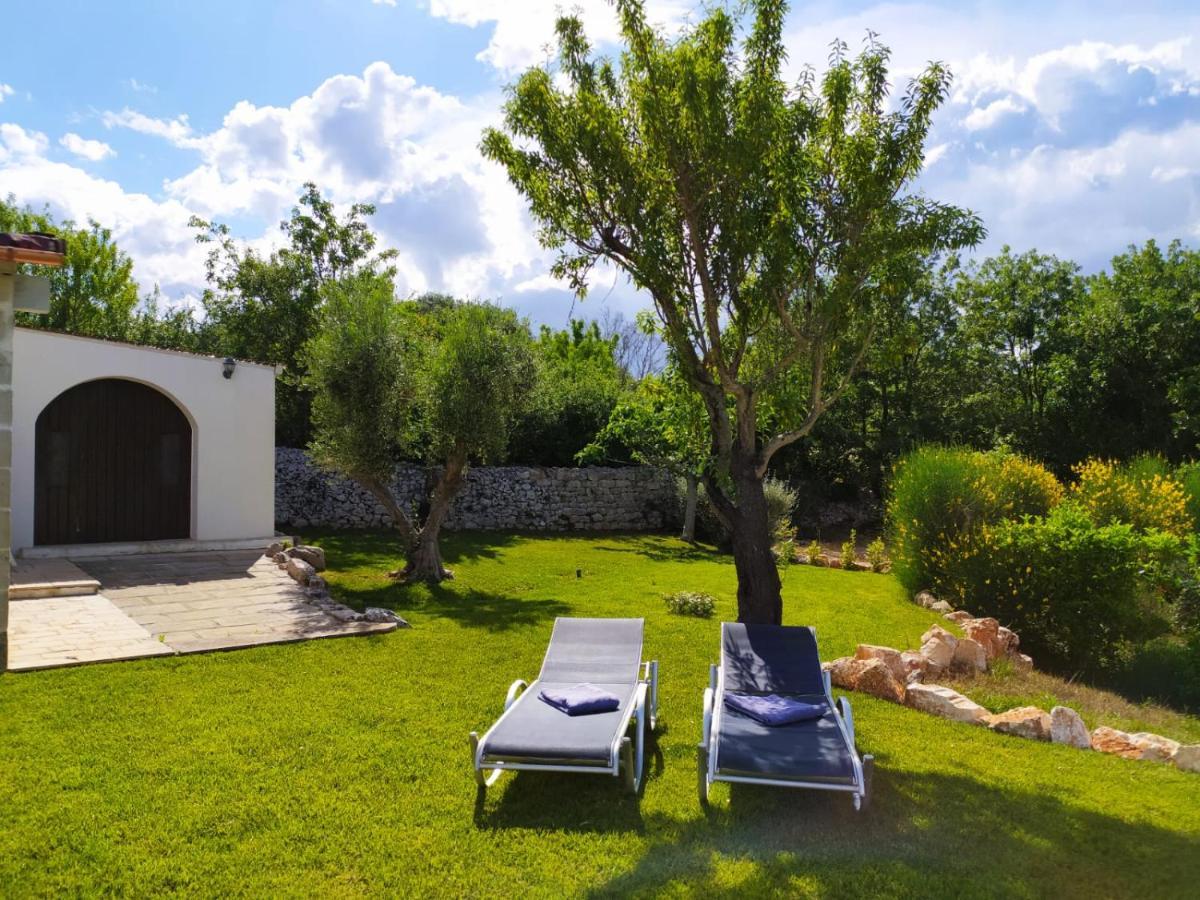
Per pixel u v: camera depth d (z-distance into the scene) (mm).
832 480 28422
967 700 7379
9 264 7297
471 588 12953
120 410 13836
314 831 4641
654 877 4242
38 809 4766
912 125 6773
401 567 14391
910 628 11117
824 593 14086
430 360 13727
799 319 7609
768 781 4855
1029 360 29094
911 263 7250
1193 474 15242
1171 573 10062
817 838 4754
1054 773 5941
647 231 6922
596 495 23688
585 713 5652
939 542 13086
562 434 24125
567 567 15766
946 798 5367
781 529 20609
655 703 6770
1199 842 4801
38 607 9672
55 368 12727
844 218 7055
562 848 4570
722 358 7289
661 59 6891
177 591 10828
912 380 27984
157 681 7305
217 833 4582
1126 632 10117
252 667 7883
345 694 7148
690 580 14781
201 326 25062
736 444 7496
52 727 6098
